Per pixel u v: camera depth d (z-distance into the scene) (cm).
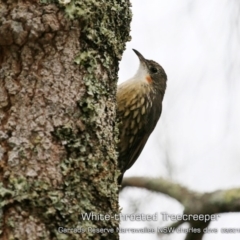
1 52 543
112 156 562
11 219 491
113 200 550
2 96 531
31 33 539
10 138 518
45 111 531
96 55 568
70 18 552
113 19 598
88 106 546
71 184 520
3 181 504
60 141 527
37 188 505
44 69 540
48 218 500
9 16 540
